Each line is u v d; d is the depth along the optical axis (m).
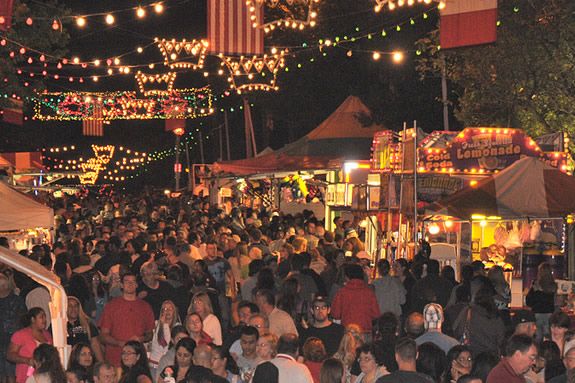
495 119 31.33
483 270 18.11
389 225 23.84
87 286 17.00
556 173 19.56
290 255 20.12
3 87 31.39
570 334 12.44
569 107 28.55
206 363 11.42
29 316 13.45
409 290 18.33
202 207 41.94
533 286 17.73
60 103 57.84
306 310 17.09
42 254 19.55
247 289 17.92
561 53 28.31
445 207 19.14
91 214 40.91
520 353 9.97
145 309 14.80
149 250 22.16
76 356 12.18
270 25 22.53
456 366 11.13
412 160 22.45
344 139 34.94
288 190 38.84
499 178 19.41
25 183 39.84
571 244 23.28
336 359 10.91
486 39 16.34
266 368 10.11
